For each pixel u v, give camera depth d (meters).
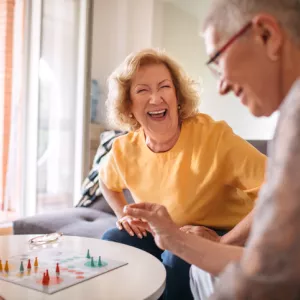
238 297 0.55
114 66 3.40
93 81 3.30
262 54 0.69
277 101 0.71
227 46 0.71
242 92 0.75
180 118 1.67
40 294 0.98
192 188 1.56
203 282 1.18
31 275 1.10
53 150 3.14
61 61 3.13
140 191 1.68
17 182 3.08
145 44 3.30
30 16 3.03
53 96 3.12
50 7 3.07
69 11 3.13
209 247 0.99
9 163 3.03
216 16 0.73
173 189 1.59
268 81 0.70
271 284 0.53
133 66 1.64
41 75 3.06
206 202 1.56
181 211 1.58
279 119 0.60
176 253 1.03
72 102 3.18
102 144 2.80
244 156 1.48
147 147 1.67
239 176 1.49
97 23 3.29
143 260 1.26
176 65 1.67
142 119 1.62
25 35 3.03
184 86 1.65
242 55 0.70
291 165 0.54
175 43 3.13
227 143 1.52
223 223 1.59
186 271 1.43
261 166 1.46
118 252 1.35
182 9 3.09
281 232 0.53
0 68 3.00
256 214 0.58
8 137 3.04
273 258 0.53
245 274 0.55
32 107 3.06
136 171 1.69
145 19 3.29
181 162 1.58
